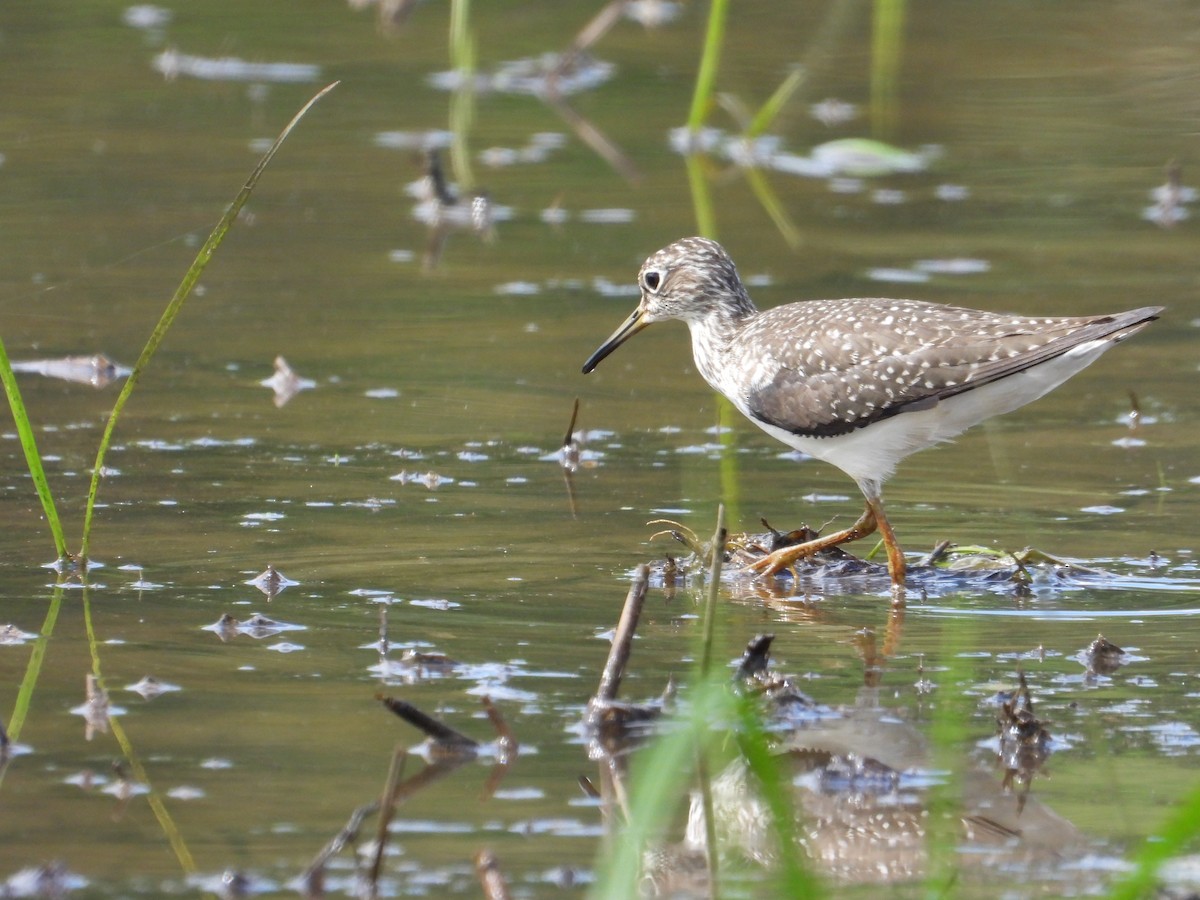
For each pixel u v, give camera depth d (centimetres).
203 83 2594
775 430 1275
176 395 1525
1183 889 734
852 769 853
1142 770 849
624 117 2522
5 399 1498
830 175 2286
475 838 775
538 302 1805
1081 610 1097
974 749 874
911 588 1153
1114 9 2891
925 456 1430
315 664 977
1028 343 1154
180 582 1109
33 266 1842
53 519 1127
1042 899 726
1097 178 2231
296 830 780
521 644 1013
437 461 1384
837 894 736
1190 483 1340
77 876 736
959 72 2645
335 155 2309
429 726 864
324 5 3014
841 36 2839
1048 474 1370
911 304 1254
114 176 2161
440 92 2600
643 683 952
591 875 741
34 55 2680
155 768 839
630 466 1391
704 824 798
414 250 1970
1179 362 1653
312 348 1658
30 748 859
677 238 1998
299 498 1285
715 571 786
